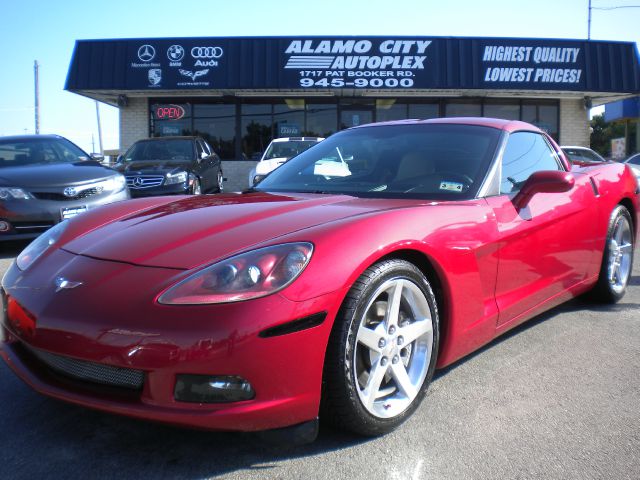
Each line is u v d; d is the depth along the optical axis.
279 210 2.46
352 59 14.72
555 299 3.40
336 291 1.99
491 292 2.75
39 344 2.03
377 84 14.80
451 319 2.51
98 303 1.98
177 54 14.70
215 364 1.82
